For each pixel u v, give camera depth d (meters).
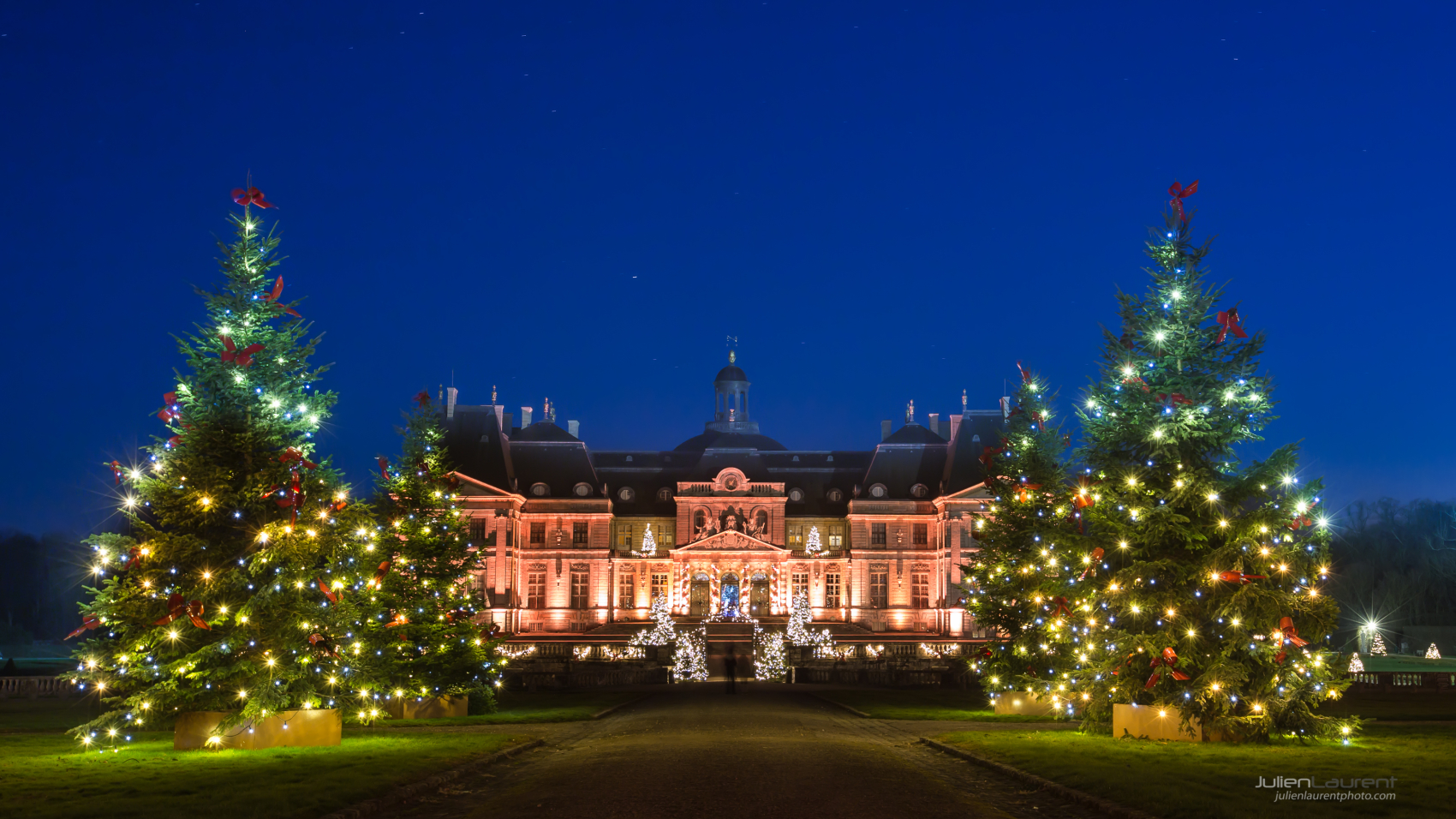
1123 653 25.86
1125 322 27.39
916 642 75.00
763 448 103.06
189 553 23.70
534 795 17.44
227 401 24.62
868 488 92.06
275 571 24.23
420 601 36.31
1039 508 38.84
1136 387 26.70
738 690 49.78
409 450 39.09
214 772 18.97
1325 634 24.89
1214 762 20.56
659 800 16.81
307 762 20.52
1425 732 27.08
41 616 101.62
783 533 91.06
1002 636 40.12
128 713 23.33
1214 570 24.94
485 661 36.84
